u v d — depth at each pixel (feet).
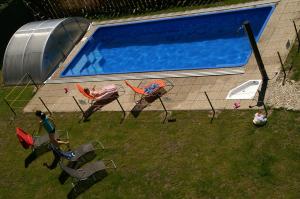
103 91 69.82
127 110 66.03
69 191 56.90
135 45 88.84
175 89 65.98
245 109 56.70
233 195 47.03
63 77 81.92
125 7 95.09
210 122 57.26
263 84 59.16
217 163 51.42
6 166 65.92
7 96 82.58
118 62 85.51
